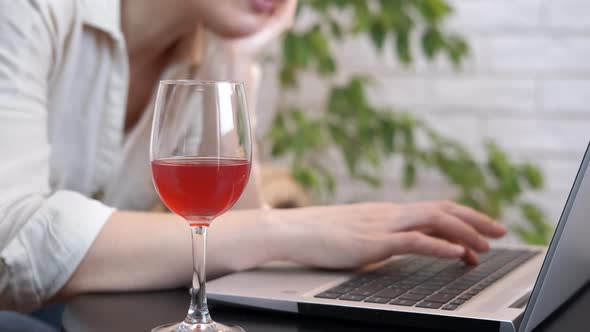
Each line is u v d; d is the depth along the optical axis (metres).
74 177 1.52
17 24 1.15
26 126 1.13
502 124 3.09
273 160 3.27
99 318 0.88
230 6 1.52
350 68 3.22
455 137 3.14
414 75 3.16
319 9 2.84
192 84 0.82
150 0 1.53
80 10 1.34
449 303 0.86
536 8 3.02
